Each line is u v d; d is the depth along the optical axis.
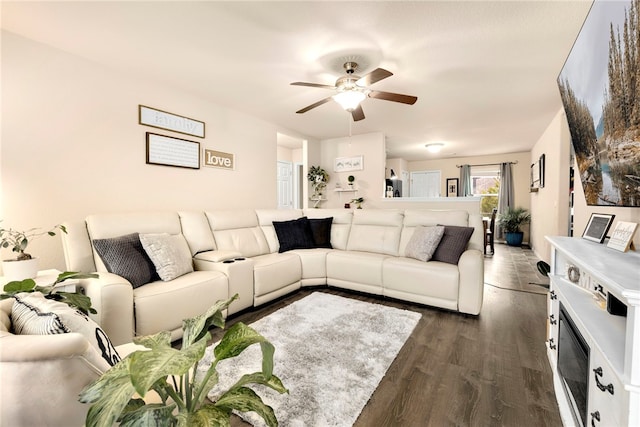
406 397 1.53
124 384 0.60
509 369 1.79
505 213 7.27
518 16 1.93
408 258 3.13
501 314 2.70
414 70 2.72
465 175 7.97
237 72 2.82
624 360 0.81
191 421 0.63
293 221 3.85
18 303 0.96
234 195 4.03
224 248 3.14
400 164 8.16
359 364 1.82
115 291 1.81
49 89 2.37
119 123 2.80
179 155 3.33
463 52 2.40
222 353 0.70
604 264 1.17
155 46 2.36
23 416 0.60
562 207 3.98
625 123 1.22
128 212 2.67
